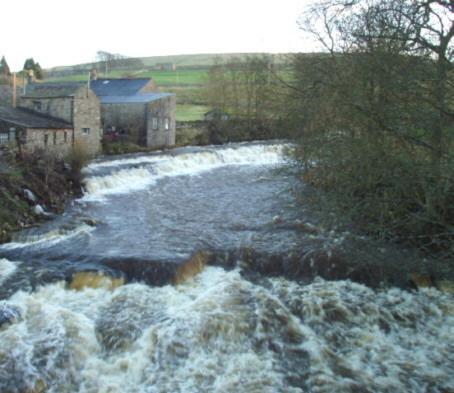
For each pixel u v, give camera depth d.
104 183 22.56
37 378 7.97
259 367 8.52
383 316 10.20
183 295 10.88
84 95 27.61
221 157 33.94
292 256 12.75
